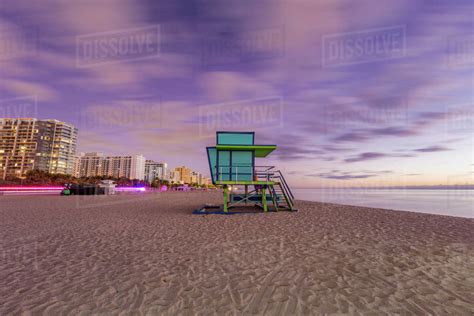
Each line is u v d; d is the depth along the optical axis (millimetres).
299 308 3812
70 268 5547
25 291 4422
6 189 52219
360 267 5496
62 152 161625
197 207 20094
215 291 4383
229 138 15453
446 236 8453
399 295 4215
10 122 155750
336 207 19156
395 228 9938
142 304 3947
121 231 9570
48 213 15320
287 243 7570
